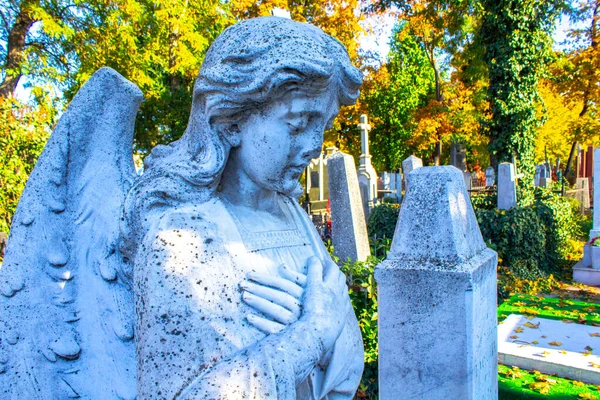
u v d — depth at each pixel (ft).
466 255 8.70
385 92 91.66
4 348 3.85
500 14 36.65
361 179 37.70
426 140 78.23
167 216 3.24
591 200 67.77
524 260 26.23
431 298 8.59
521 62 36.83
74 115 4.03
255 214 3.84
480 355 8.86
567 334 16.19
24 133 27.61
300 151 3.46
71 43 43.52
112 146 4.25
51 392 3.91
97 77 4.12
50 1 41.98
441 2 53.83
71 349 3.92
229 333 3.02
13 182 26.73
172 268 3.02
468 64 59.72
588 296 22.80
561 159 101.91
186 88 51.80
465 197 9.37
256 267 3.45
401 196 50.55
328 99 3.45
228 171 3.75
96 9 42.39
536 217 26.96
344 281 3.93
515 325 17.31
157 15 40.83
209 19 48.19
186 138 3.70
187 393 2.77
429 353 8.68
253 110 3.34
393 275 8.93
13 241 3.91
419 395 8.81
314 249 4.34
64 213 4.04
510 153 37.29
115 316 4.01
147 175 3.55
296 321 3.23
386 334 9.10
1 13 45.37
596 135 73.10
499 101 36.88
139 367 2.99
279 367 2.90
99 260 4.03
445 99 76.54
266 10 53.88
